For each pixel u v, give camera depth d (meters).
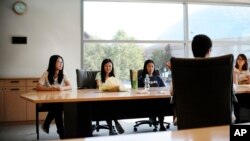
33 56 5.35
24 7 5.30
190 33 6.28
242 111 2.64
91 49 5.76
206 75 1.59
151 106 2.70
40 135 3.96
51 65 3.24
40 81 3.16
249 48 6.61
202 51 1.78
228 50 6.52
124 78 5.91
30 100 1.89
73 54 5.54
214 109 1.61
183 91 1.65
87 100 1.91
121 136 0.65
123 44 5.93
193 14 6.32
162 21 6.14
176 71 1.65
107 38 5.85
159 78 3.83
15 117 4.89
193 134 0.67
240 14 6.61
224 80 1.59
